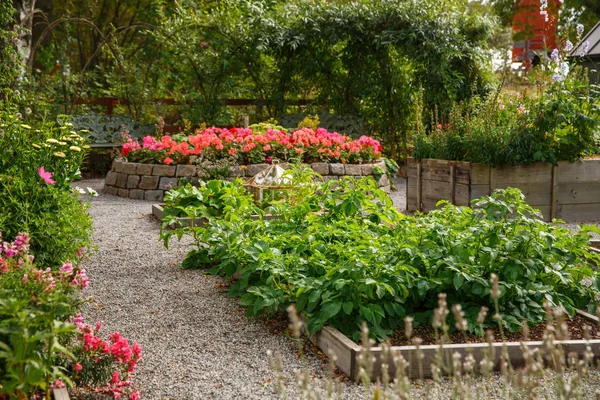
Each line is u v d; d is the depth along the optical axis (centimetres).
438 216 441
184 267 487
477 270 361
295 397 277
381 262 350
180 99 1241
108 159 1169
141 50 1778
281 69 1216
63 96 1145
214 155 870
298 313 354
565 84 688
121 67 1209
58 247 404
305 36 1182
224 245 448
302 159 913
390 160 1008
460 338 338
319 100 1246
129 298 417
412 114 1198
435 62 1128
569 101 670
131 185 880
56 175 430
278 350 332
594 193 694
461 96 1166
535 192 677
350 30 1166
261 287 370
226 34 1201
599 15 2009
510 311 359
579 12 2039
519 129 672
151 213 741
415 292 356
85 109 1193
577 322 362
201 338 350
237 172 863
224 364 315
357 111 1234
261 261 385
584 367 205
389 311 337
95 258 515
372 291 333
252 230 448
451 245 378
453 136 714
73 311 279
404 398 194
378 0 1161
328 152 921
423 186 741
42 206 409
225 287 440
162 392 283
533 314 360
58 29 1781
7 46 1020
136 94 1190
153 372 304
